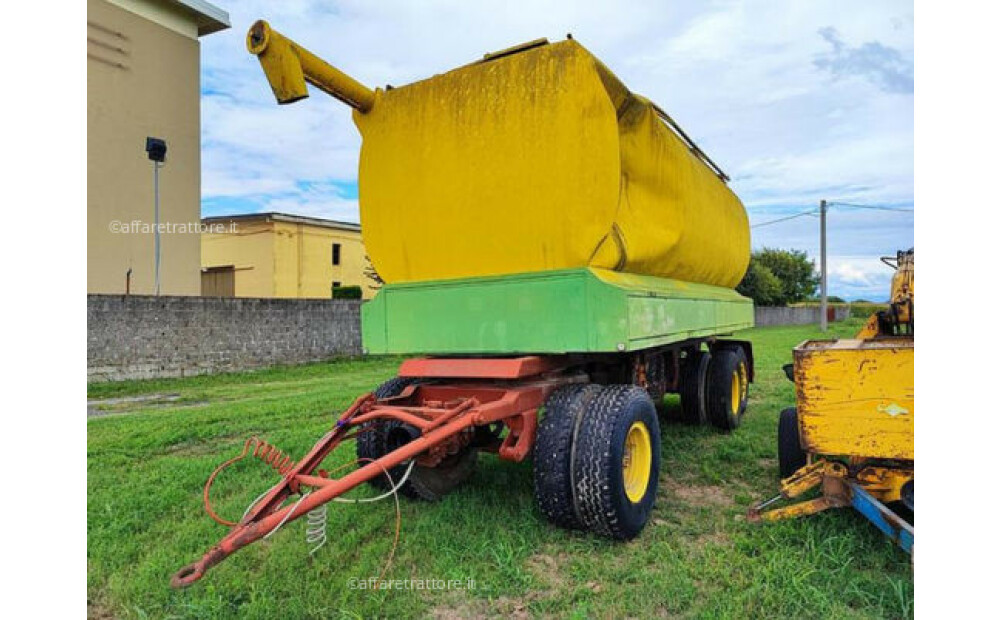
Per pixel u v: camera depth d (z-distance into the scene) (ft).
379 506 14.75
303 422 24.84
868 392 11.80
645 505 13.24
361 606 10.27
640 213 14.73
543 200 13.24
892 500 12.15
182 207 59.41
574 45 12.89
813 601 10.16
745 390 26.23
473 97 14.03
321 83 13.74
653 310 14.02
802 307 144.46
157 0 56.80
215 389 37.55
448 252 14.53
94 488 16.21
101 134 53.11
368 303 15.37
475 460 16.97
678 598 10.39
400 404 14.79
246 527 8.94
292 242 76.28
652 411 14.03
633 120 14.30
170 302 42.57
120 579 11.19
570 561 11.98
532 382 14.44
